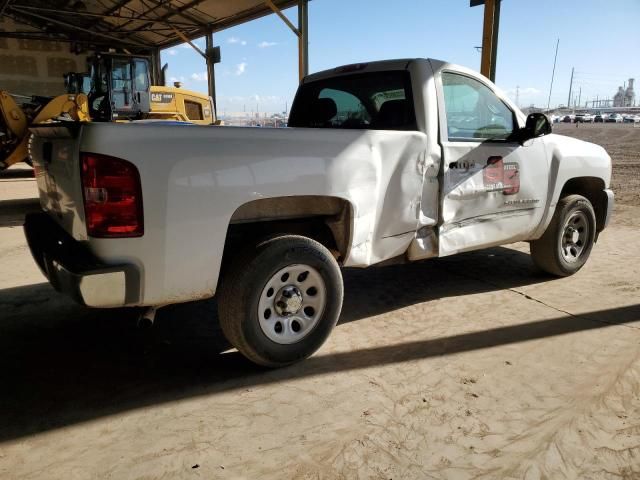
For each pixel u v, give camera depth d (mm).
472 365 3146
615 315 3914
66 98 11492
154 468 2225
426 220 3660
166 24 19656
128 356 3293
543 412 2633
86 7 21172
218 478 2160
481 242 4082
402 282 4844
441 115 3668
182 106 14406
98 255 2518
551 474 2186
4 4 18453
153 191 2510
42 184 3262
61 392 2852
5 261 5555
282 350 3016
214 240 2715
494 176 4023
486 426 2521
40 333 3648
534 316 3928
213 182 2656
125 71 12172
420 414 2625
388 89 3828
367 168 3209
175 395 2816
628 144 23672
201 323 3840
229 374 3053
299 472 2197
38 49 25969
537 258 4836
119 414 2631
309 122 4645
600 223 5156
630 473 2195
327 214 3238
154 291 2639
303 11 14578
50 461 2271
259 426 2527
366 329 3723
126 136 2441
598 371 3047
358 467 2229
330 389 2875
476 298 4375
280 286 2986
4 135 11156
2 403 2736
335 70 4332
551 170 4473
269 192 2828
